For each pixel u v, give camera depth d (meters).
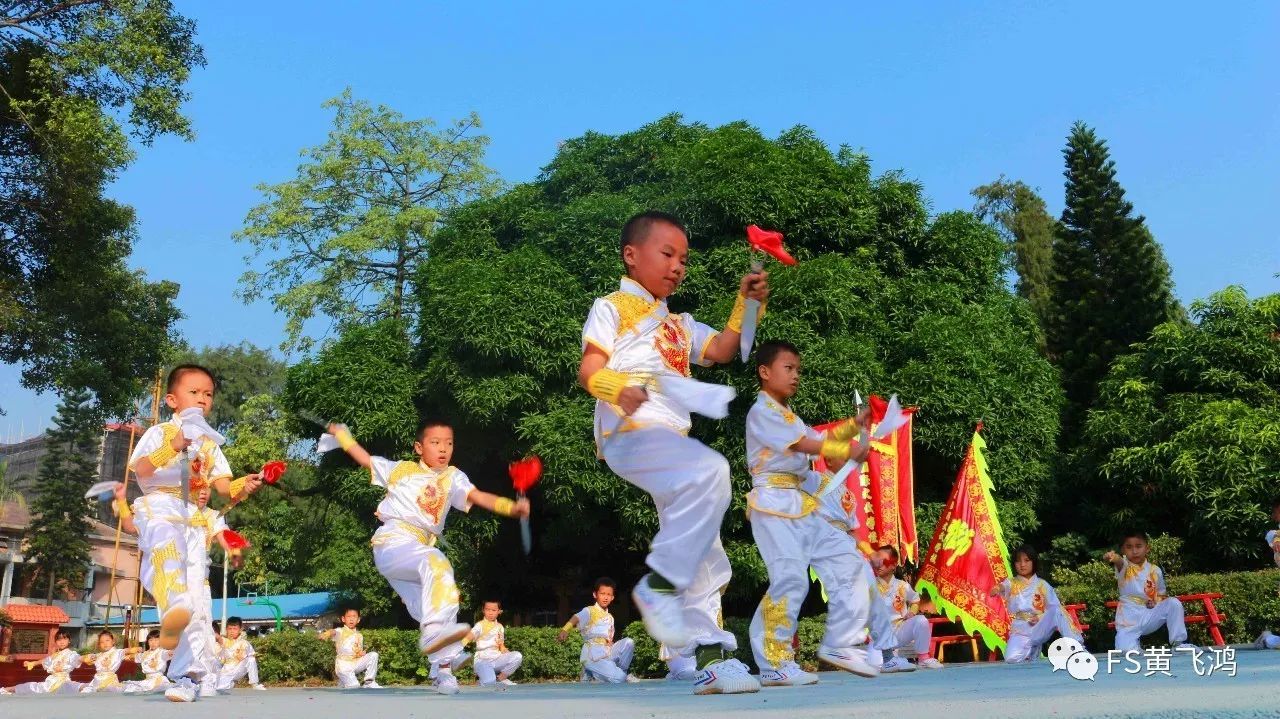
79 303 18.36
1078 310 24.69
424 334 17.81
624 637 15.02
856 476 12.82
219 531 5.95
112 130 16.80
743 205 16.28
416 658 16.14
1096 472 18.42
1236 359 17.91
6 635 23.06
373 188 25.97
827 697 3.73
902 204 18.34
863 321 16.59
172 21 18.05
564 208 18.03
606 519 17.62
